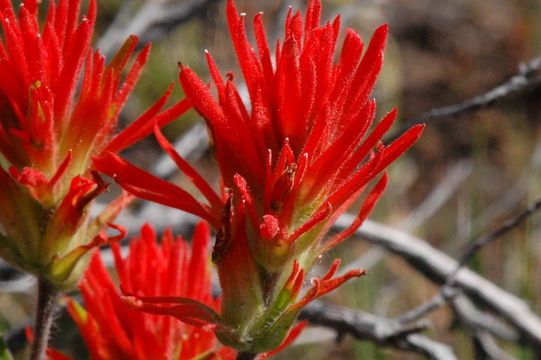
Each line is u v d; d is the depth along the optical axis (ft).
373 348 1.97
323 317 1.79
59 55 1.25
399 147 1.22
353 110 1.22
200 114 1.22
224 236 1.22
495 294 2.05
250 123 1.22
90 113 1.27
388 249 2.11
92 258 1.36
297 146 1.21
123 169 1.22
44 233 1.28
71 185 1.27
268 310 1.24
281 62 1.20
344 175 1.22
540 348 2.01
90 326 1.36
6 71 1.24
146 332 1.35
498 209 3.07
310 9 1.22
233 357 1.35
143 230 1.37
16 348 1.91
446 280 1.90
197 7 2.32
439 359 1.73
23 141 1.26
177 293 1.36
